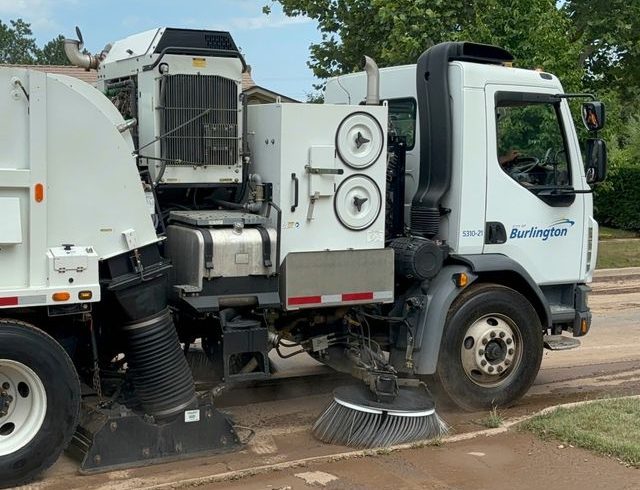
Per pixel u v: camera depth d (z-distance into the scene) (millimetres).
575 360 8734
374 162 5855
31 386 4719
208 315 5520
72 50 6324
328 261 5688
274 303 5551
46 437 4703
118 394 5426
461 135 6332
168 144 5445
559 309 7004
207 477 4766
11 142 4605
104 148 4855
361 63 14945
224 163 5633
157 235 5340
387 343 6500
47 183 4695
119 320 5223
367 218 5871
